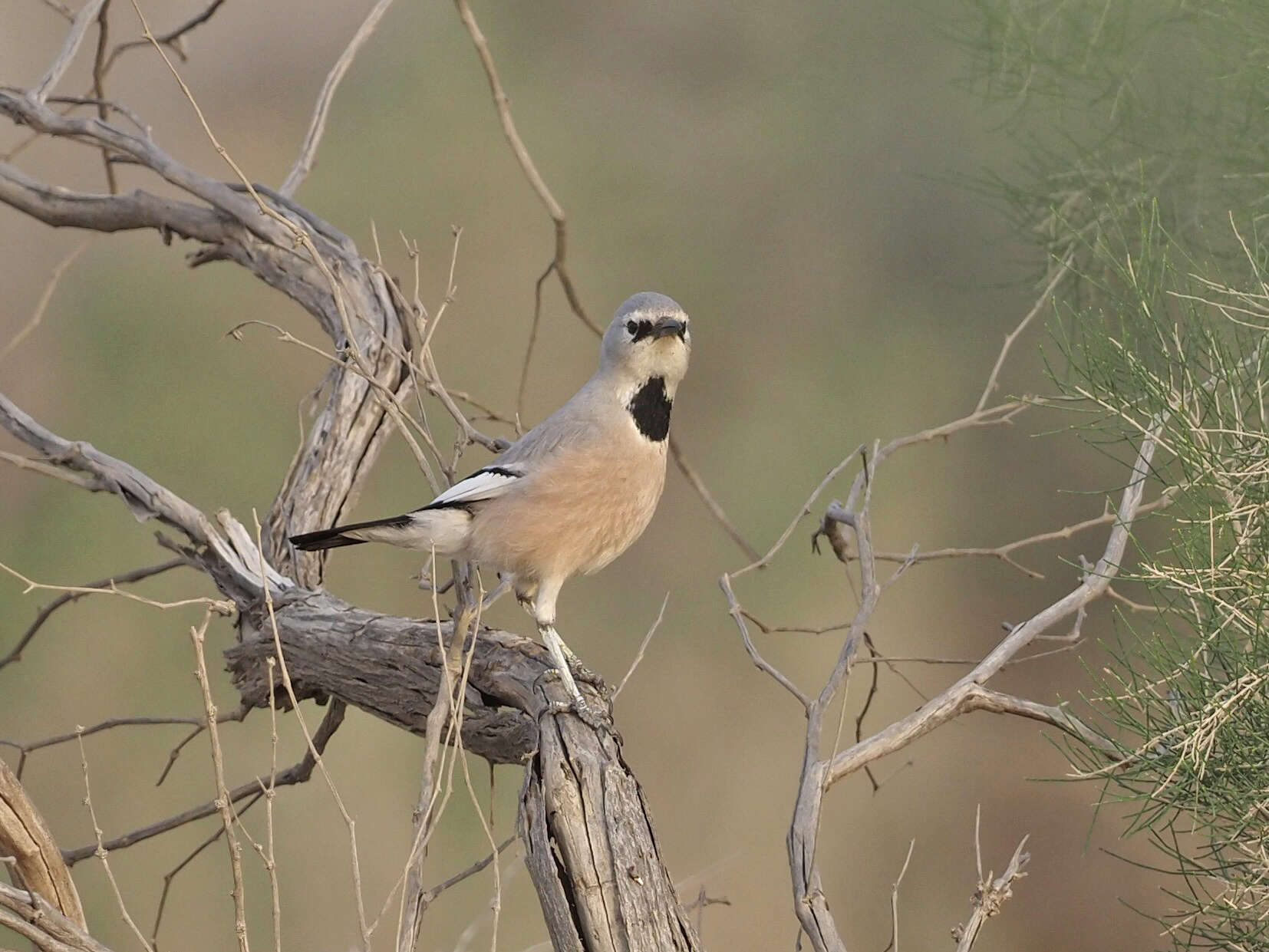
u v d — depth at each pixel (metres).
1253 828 5.41
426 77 20.09
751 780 16.19
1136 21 8.51
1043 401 6.71
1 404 7.29
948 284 18.52
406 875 4.74
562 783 5.39
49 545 15.27
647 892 5.10
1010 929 14.85
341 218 19.14
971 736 16.88
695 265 19.48
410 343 8.32
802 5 19.22
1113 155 8.73
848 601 17.50
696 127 19.92
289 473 7.98
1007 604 17.77
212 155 20.09
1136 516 6.26
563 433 6.77
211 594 14.70
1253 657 5.37
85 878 13.04
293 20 20.77
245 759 13.79
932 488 18.14
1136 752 5.52
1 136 19.23
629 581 17.61
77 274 18.17
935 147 18.33
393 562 16.09
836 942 5.21
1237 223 7.69
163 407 17.39
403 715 6.68
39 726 14.36
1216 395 5.82
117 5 20.50
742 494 18.05
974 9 9.93
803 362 19.14
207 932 12.92
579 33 20.19
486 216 19.42
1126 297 7.25
